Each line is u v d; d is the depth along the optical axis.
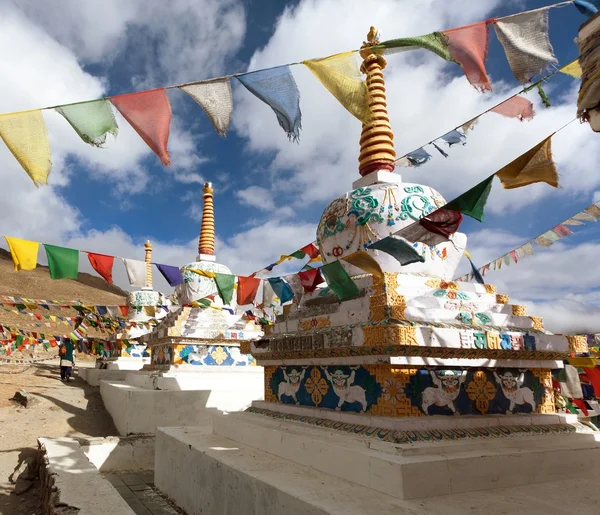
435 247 6.45
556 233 6.47
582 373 6.31
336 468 4.72
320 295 6.72
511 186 3.93
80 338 13.93
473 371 5.55
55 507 4.62
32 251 5.39
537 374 6.02
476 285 6.46
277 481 4.51
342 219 6.71
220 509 5.33
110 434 10.59
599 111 2.86
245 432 6.48
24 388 14.06
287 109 3.39
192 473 6.20
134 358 18.31
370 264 5.13
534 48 3.40
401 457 4.25
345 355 5.60
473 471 4.31
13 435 9.67
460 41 3.37
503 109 3.98
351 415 5.31
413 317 5.30
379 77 7.60
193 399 10.39
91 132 3.28
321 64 3.38
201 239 15.33
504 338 5.48
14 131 3.15
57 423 10.80
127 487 7.60
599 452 5.08
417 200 6.44
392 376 5.04
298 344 6.31
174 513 6.36
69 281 49.53
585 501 4.03
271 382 7.35
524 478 4.54
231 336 12.67
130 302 19.66
